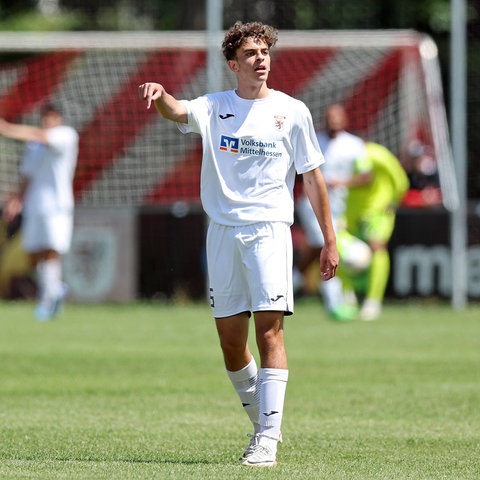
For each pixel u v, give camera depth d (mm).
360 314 64688
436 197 72562
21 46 73312
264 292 22266
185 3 94312
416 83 76125
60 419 29688
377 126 78062
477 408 31812
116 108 77812
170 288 72500
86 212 72125
